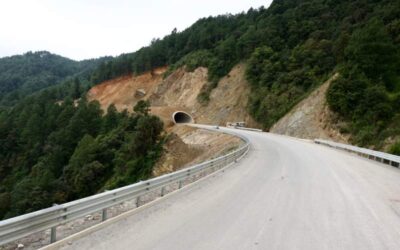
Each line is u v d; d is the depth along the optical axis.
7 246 7.00
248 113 76.81
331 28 79.38
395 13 63.62
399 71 50.53
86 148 57.81
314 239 7.48
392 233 8.15
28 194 50.97
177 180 13.05
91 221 8.98
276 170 18.55
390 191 13.70
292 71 72.00
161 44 141.00
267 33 90.19
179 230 7.99
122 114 79.75
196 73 105.56
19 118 93.44
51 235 6.98
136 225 8.41
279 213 9.59
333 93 48.94
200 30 135.00
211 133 58.94
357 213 9.90
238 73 91.06
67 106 95.00
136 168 49.59
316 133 49.97
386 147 37.00
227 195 12.08
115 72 140.12
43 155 75.69
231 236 7.56
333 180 15.67
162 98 111.31
